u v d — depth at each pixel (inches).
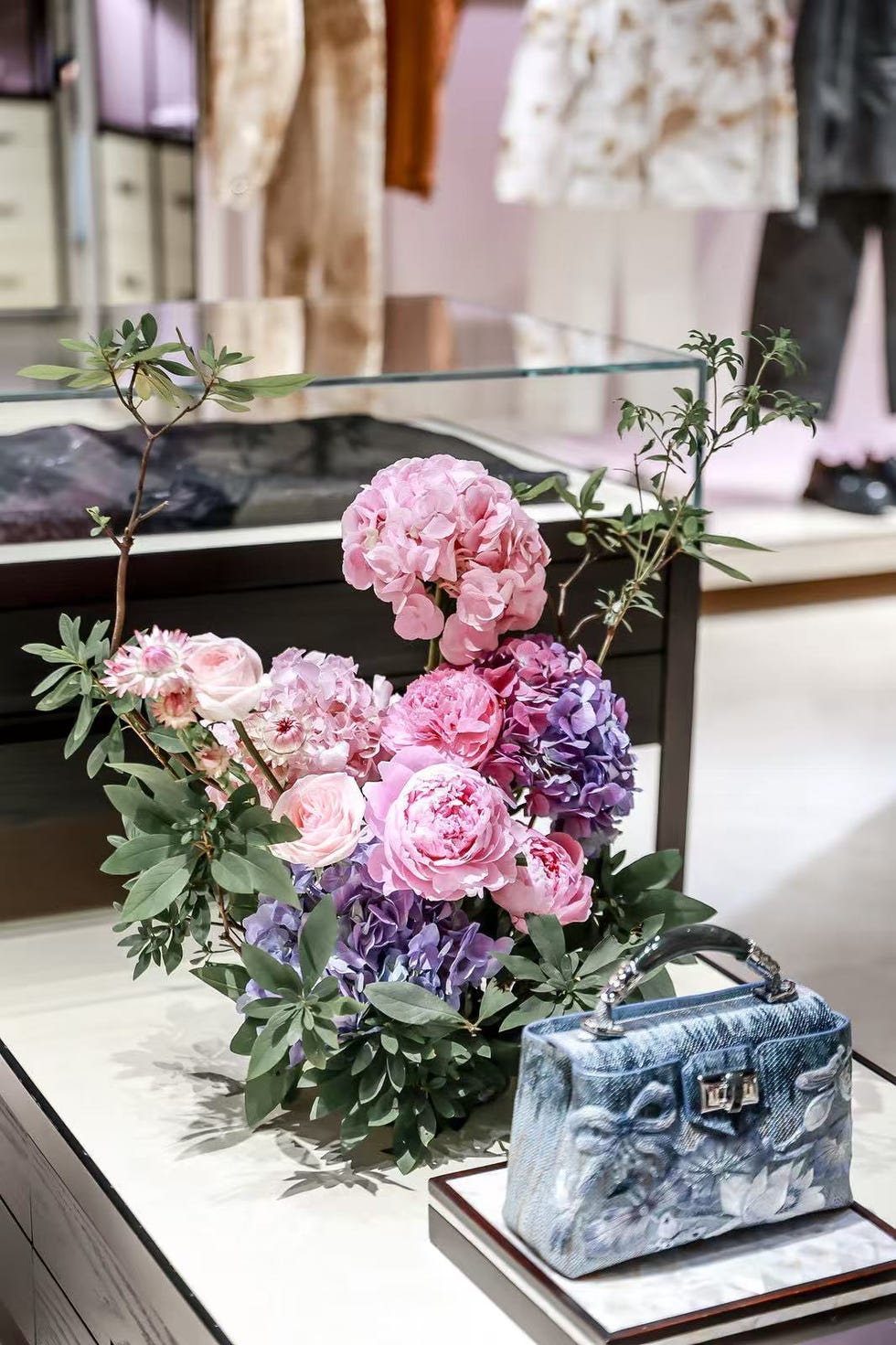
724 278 172.6
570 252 144.3
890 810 97.4
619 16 127.1
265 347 65.9
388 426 61.0
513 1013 38.9
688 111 130.2
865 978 76.2
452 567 40.6
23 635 57.1
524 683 41.1
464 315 75.4
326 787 38.8
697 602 68.1
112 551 57.9
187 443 58.9
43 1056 45.9
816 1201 36.1
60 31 124.0
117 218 128.8
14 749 57.9
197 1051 46.4
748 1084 34.5
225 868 37.6
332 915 37.5
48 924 58.0
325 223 128.7
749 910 83.0
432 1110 39.8
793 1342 33.7
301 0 121.0
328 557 61.1
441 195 163.6
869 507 146.9
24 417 56.0
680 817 71.1
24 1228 45.6
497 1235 35.0
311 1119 41.8
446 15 130.2
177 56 125.0
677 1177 34.1
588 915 41.0
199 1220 38.1
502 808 38.0
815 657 127.0
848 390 181.2
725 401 45.9
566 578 64.9
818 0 134.2
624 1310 32.8
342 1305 35.0
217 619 59.9
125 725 58.9
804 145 136.8
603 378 63.6
